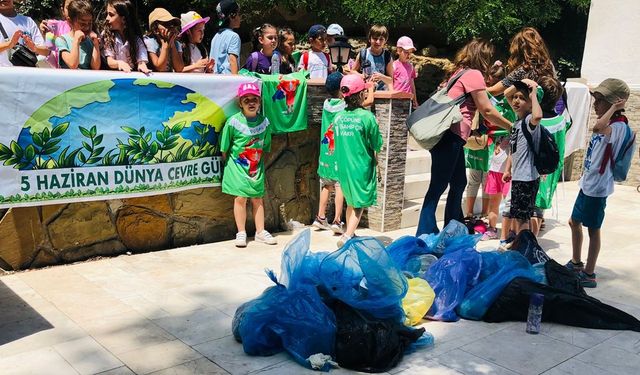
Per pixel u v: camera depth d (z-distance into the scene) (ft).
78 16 16.58
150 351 11.72
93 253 17.21
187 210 18.80
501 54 44.47
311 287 12.03
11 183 15.06
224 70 20.72
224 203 19.63
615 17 32.60
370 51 24.47
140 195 17.29
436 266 14.42
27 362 11.12
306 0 41.22
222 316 13.53
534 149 16.65
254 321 11.74
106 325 12.87
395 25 39.93
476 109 17.74
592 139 15.85
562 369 11.51
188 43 20.89
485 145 20.11
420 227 18.30
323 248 19.03
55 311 13.52
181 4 44.06
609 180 15.66
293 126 19.97
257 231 19.56
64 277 15.69
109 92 16.19
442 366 11.48
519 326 13.57
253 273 16.46
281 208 20.94
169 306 14.02
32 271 16.07
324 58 24.72
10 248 15.78
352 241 12.64
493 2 38.09
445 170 17.58
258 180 18.84
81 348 11.76
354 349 11.19
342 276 12.18
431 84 42.19
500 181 20.39
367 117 18.22
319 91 20.68
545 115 18.29
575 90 28.71
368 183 18.67
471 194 22.17
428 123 16.90
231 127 18.38
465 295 14.05
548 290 13.78
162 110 17.29
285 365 11.32
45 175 15.53
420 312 13.28
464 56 17.28
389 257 12.51
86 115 15.93
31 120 15.06
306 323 11.51
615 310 13.78
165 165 17.66
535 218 20.29
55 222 16.37
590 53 34.01
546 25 46.83
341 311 11.84
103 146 16.35
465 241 15.28
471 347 12.39
